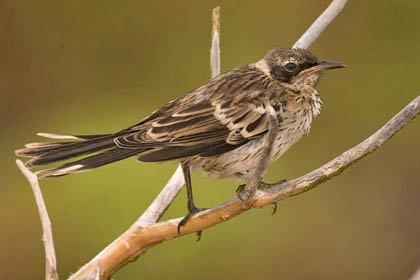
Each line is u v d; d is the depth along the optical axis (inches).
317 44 567.2
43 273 495.2
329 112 547.8
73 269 461.7
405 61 558.9
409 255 526.6
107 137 272.4
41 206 226.4
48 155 264.5
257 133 273.7
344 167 212.2
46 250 227.3
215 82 283.3
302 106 281.4
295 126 279.9
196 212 260.1
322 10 572.1
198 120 272.5
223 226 482.3
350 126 544.7
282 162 514.3
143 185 468.4
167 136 268.8
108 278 259.0
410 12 564.7
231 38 565.6
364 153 209.0
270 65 285.4
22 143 567.5
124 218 462.3
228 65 555.5
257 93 278.1
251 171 283.1
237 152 274.2
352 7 569.9
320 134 542.0
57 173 252.2
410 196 550.6
